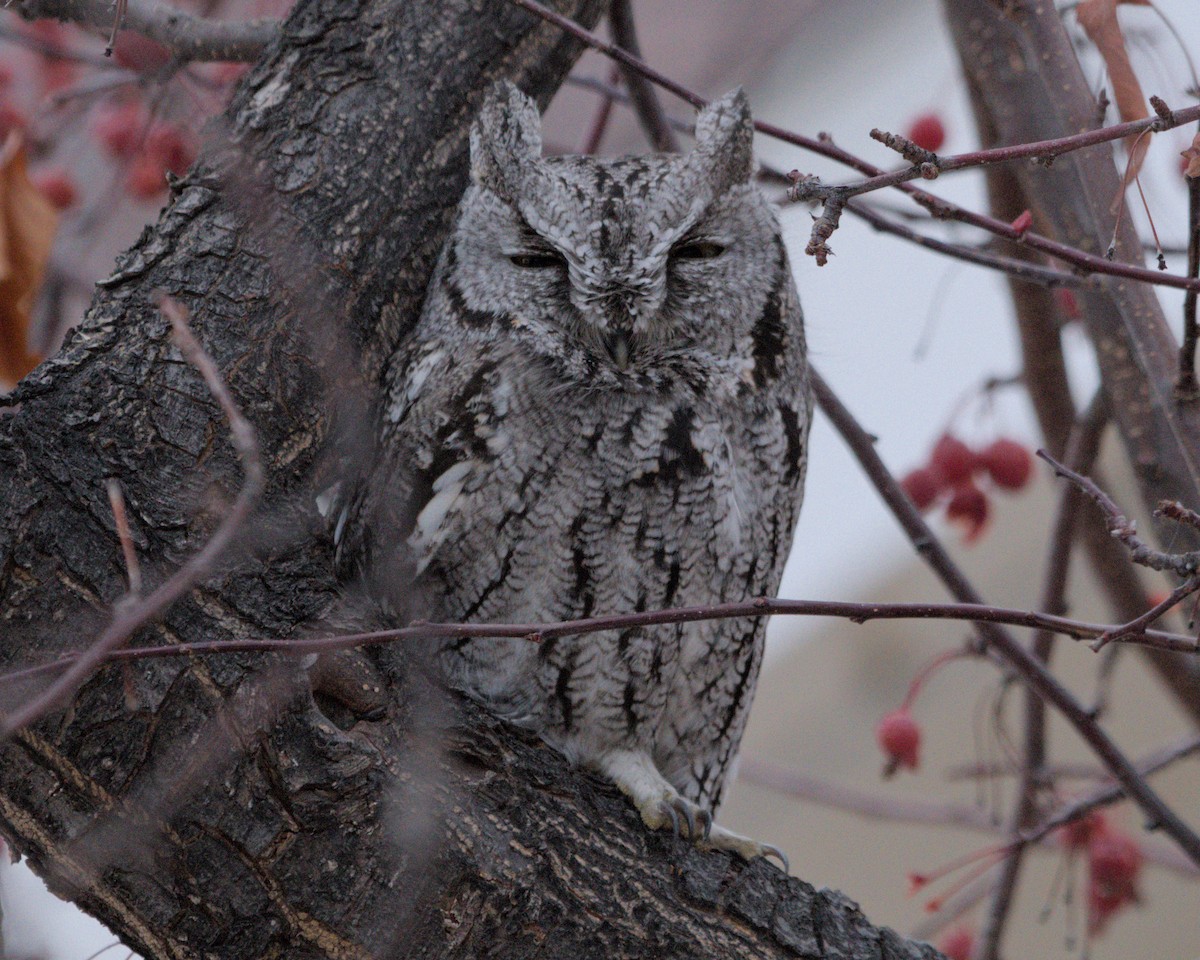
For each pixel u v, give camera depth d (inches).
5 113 321.1
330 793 215.0
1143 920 547.5
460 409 279.3
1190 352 237.9
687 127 355.3
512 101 293.1
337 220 268.5
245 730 213.3
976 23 319.9
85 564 215.5
